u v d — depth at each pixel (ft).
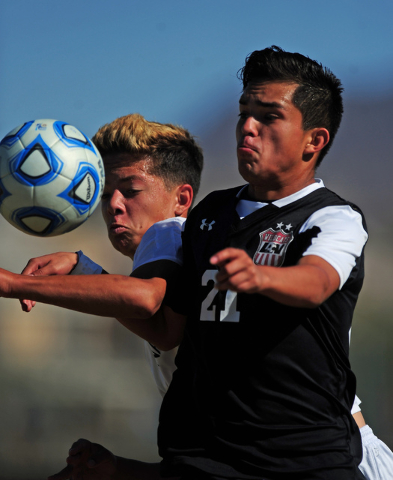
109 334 139.54
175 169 39.68
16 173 30.25
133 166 38.47
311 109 30.60
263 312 28.96
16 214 31.07
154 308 30.48
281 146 30.07
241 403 28.71
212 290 30.37
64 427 124.98
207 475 28.66
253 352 28.81
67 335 139.33
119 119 39.75
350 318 30.30
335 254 26.48
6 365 135.23
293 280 23.66
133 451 120.78
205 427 29.48
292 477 27.86
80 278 29.35
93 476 37.19
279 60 30.45
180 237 34.01
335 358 29.32
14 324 139.33
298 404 28.48
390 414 104.17
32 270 36.94
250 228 30.35
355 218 29.30
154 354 39.01
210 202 33.30
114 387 131.75
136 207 38.47
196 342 30.78
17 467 114.11
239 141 30.68
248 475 28.30
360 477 29.68
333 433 28.66
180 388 31.63
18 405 127.54
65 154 30.63
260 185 30.91
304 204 30.14
